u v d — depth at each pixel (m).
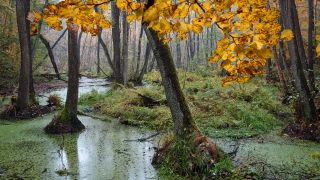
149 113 12.28
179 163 6.77
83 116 13.56
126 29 20.67
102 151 8.59
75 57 10.89
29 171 7.12
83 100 16.33
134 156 8.11
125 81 20.33
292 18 9.49
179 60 37.44
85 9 2.47
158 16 2.05
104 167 7.34
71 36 10.64
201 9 2.41
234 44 2.44
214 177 6.35
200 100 13.88
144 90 14.99
